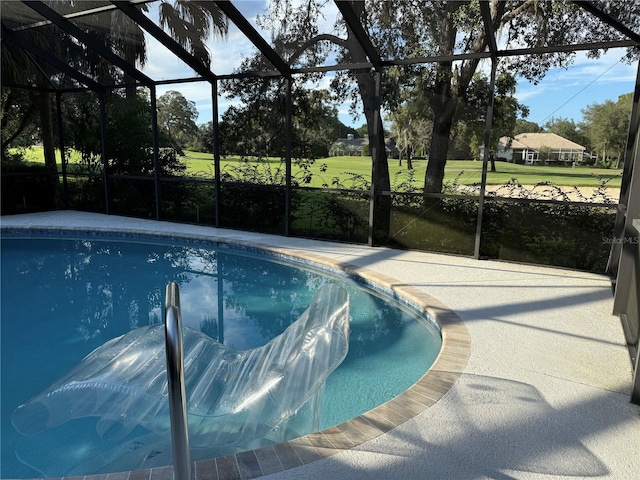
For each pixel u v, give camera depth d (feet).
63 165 35.19
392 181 23.30
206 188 29.22
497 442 7.57
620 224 17.43
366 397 10.60
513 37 20.07
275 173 26.40
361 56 24.29
